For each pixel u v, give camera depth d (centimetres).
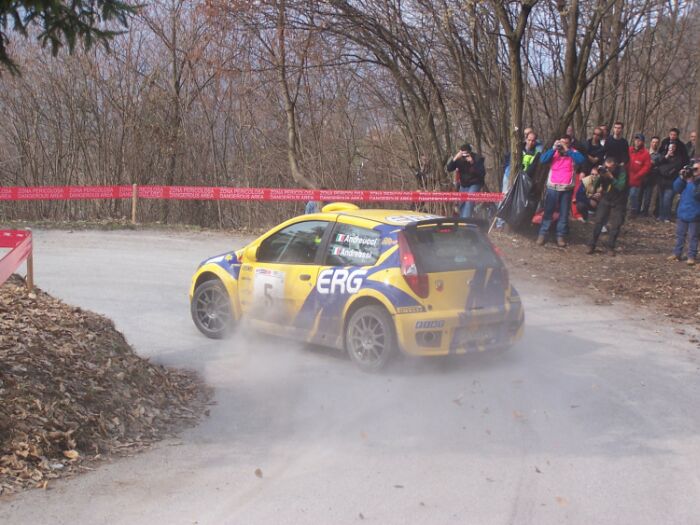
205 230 1750
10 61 564
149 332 884
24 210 1991
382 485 494
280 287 811
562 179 1477
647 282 1211
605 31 2073
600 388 708
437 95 1739
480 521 443
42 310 767
